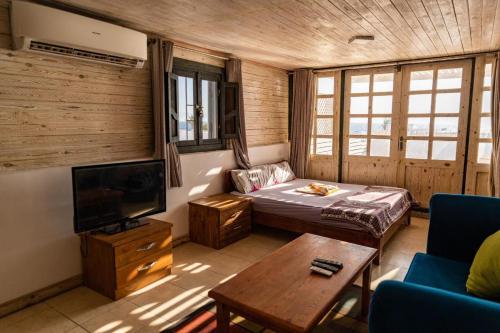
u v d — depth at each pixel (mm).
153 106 3533
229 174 4434
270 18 2871
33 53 2578
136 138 3447
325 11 2686
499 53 4031
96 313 2463
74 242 2850
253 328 2289
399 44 3797
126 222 2957
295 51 4191
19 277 2527
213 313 2451
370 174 5297
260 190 4484
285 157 5828
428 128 4773
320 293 1854
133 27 3145
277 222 3936
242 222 3961
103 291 2727
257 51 4215
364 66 5074
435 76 4637
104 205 2723
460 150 4578
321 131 5684
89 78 2980
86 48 2701
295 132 5699
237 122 4578
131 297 2684
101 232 2795
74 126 2898
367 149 5273
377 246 3232
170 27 3156
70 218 2807
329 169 5648
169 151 3602
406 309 1066
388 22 2977
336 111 5469
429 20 2912
